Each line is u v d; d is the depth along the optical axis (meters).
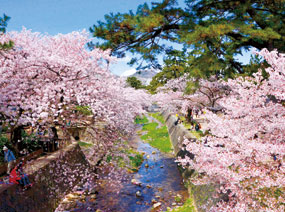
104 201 12.52
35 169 10.91
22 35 10.65
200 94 20.66
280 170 5.64
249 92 6.93
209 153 6.42
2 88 8.30
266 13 10.62
